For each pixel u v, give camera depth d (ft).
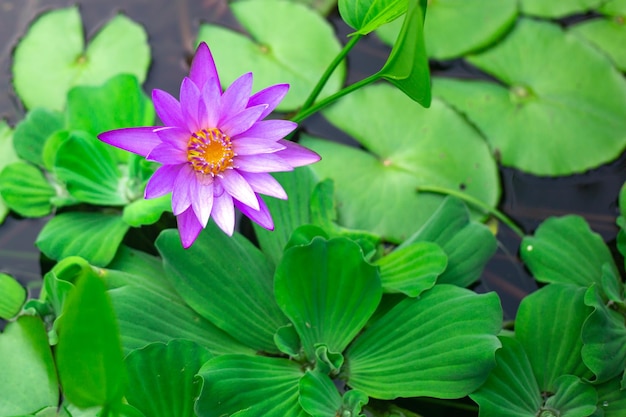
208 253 3.06
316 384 2.94
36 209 3.20
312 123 3.41
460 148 3.35
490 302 3.00
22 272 3.17
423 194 3.29
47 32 3.43
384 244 3.24
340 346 3.04
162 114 2.83
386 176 3.31
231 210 2.89
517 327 3.06
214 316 3.03
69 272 3.04
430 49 3.53
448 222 3.15
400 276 3.08
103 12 3.52
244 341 3.04
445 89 3.47
